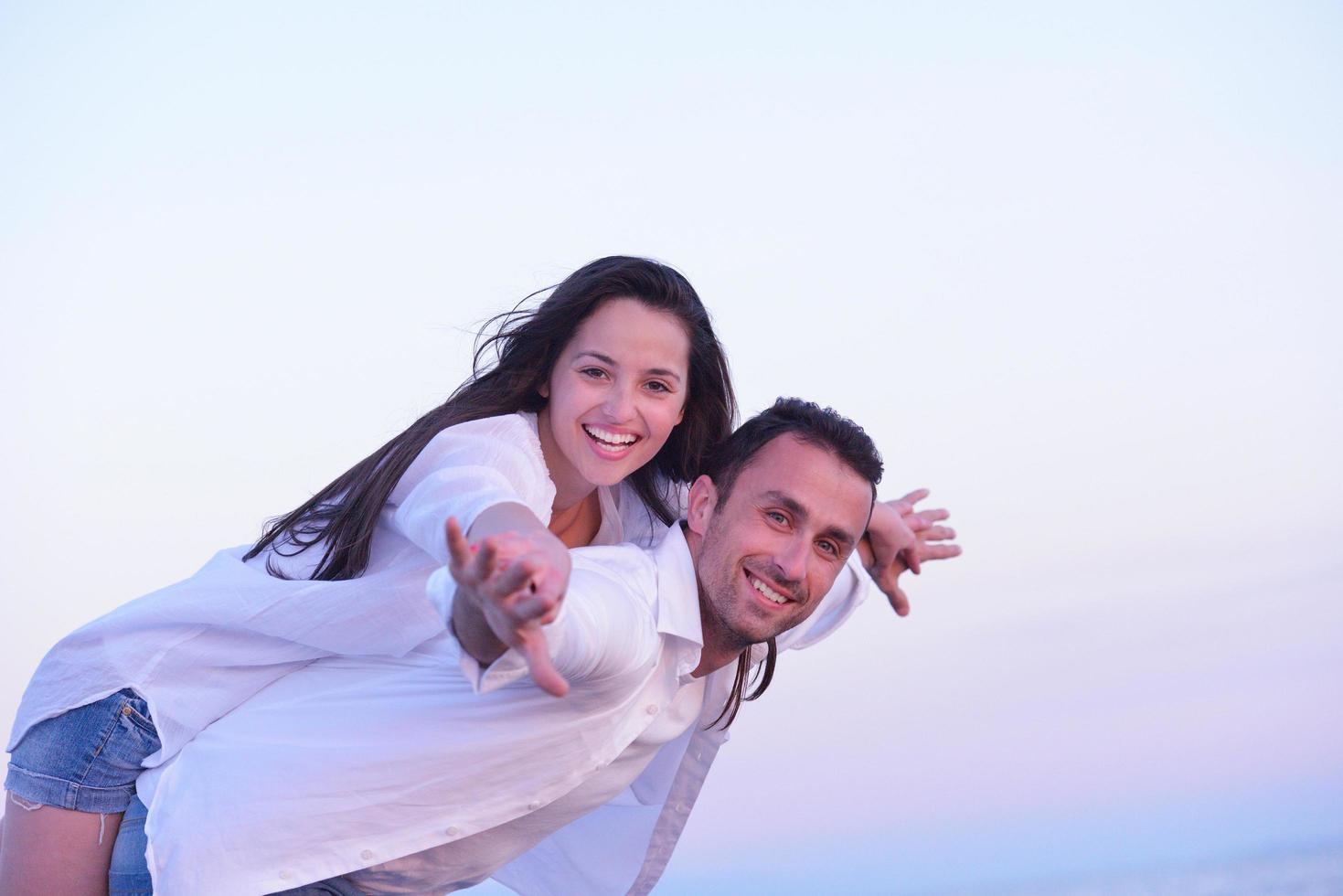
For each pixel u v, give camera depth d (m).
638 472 2.81
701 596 2.25
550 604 1.39
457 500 2.02
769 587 2.21
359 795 2.09
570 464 2.64
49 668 2.30
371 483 2.35
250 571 2.38
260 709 2.27
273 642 2.30
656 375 2.57
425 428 2.47
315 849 2.10
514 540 1.54
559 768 2.13
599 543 2.78
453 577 1.45
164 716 2.25
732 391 2.77
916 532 3.18
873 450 2.28
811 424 2.25
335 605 2.25
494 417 2.48
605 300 2.60
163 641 2.29
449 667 2.15
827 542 2.24
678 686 2.21
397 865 2.24
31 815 2.25
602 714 2.08
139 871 2.20
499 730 2.08
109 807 2.26
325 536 2.38
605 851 2.92
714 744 2.68
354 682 2.24
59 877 2.24
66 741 2.24
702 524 2.32
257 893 2.07
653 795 2.84
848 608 3.02
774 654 2.63
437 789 2.10
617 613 1.93
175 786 2.18
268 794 2.09
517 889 3.03
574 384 2.56
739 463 2.26
